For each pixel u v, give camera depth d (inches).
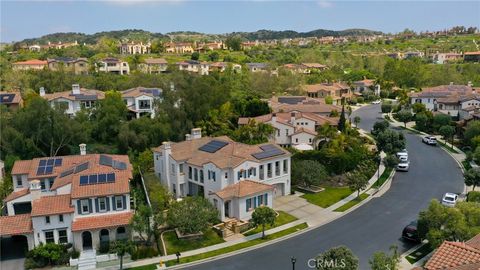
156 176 2346.2
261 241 1686.8
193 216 1669.5
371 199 2137.1
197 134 2427.4
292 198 2178.9
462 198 2085.4
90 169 1844.2
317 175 2236.7
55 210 1606.8
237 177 1961.1
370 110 4879.4
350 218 1895.9
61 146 2763.3
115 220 1648.6
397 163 2504.9
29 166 2091.5
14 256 1606.8
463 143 3142.2
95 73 5206.7
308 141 2827.3
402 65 6373.0
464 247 1021.8
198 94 3152.1
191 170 2119.8
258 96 4141.2
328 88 5113.2
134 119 2992.1
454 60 7834.6
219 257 1563.7
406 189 2269.9
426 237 1473.9
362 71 7057.1
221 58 7421.3
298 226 1823.3
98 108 3053.6
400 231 1732.3
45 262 1535.4
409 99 4547.2
